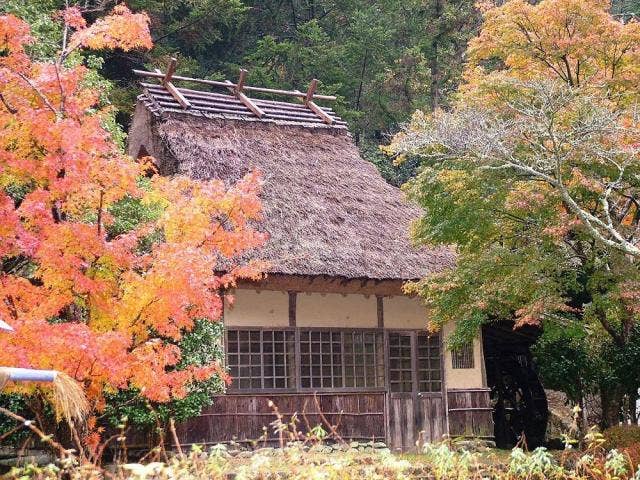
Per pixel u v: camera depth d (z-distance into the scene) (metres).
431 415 15.70
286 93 18.55
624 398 16.81
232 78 27.72
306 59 28.22
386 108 29.20
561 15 13.77
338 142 17.58
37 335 7.35
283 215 14.30
